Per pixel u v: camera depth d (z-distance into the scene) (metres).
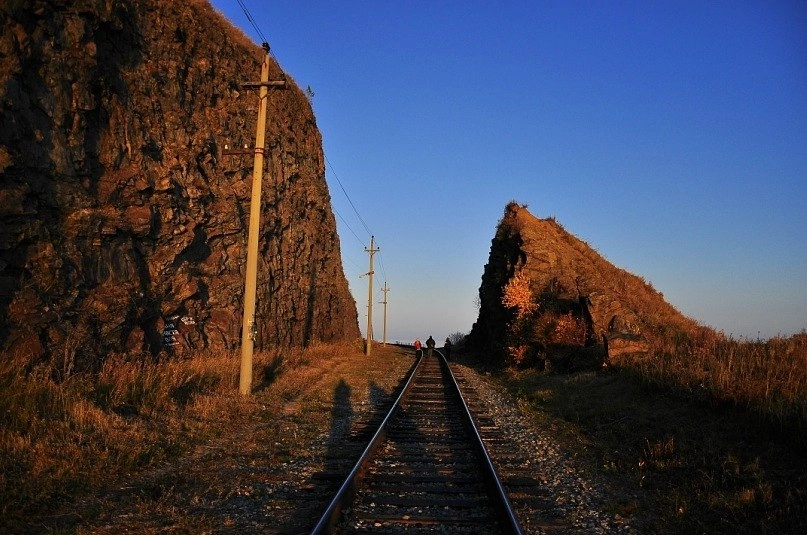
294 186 30.31
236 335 20.50
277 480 8.54
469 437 11.75
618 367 18.86
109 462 8.69
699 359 15.60
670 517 7.30
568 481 8.88
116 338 14.15
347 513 6.83
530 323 28.22
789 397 10.46
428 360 37.47
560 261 33.59
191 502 7.45
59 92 13.50
